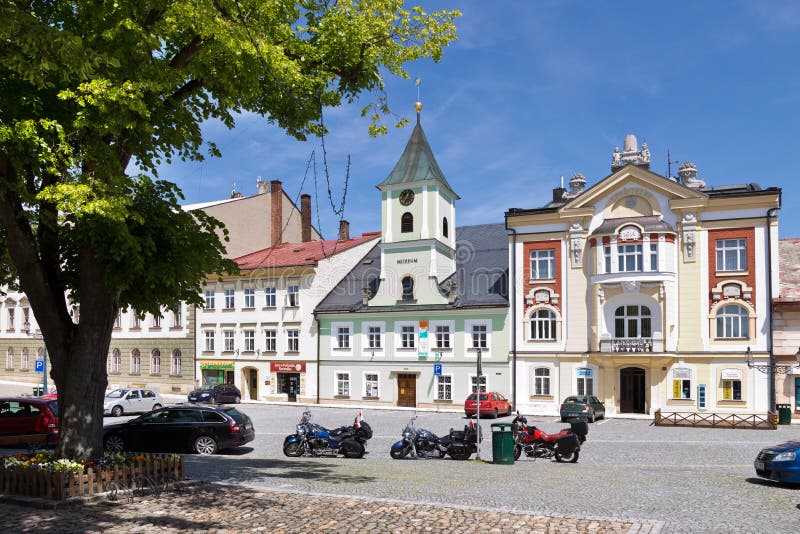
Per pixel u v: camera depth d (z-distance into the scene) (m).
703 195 39.22
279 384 50.88
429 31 14.82
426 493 13.19
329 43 14.54
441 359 45.03
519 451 21.41
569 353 41.69
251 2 12.54
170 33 12.72
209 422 22.28
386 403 46.50
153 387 55.12
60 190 10.96
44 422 22.45
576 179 49.41
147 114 11.36
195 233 14.48
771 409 37.12
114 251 12.52
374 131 15.82
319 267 50.34
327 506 11.47
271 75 12.84
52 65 9.75
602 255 40.94
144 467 13.05
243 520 10.48
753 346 37.88
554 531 9.86
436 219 46.38
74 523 10.27
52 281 14.11
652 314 40.22
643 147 44.06
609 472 17.62
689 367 39.03
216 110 15.40
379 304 47.62
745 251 38.50
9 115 11.71
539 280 43.06
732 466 19.59
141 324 56.16
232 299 52.78
